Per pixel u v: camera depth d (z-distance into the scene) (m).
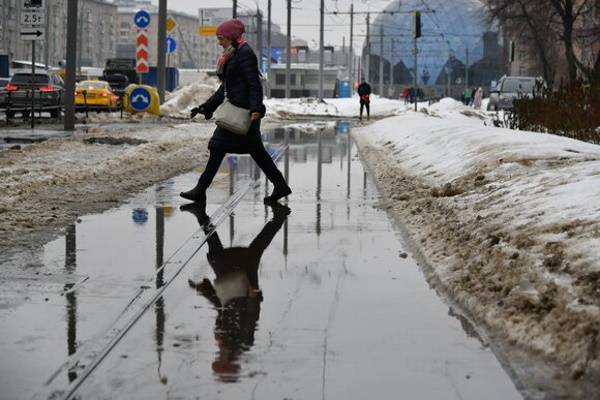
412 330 9.44
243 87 19.70
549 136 25.23
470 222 14.85
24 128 47.56
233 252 13.91
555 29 124.88
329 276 12.20
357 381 7.74
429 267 12.75
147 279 11.82
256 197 21.14
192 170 27.27
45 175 22.28
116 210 18.20
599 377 7.67
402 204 19.28
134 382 7.65
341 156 34.69
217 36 19.81
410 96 172.38
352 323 9.70
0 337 8.98
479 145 24.92
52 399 7.23
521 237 12.43
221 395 7.35
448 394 7.43
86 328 9.35
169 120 62.44
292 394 7.39
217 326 9.51
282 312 10.16
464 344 8.91
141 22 60.78
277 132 55.44
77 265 12.62
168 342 8.87
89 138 35.03
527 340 8.78
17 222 15.84
